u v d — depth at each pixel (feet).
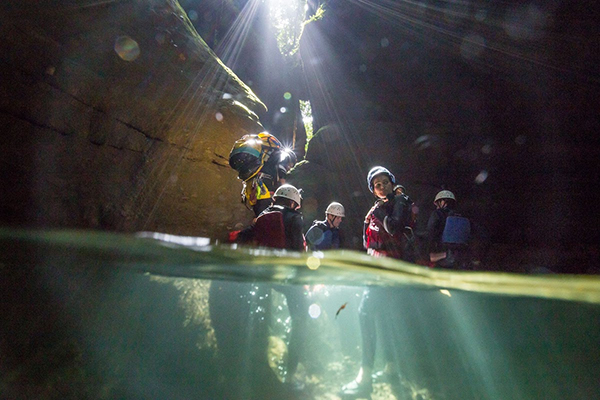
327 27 38.60
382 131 33.40
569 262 24.66
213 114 18.84
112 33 15.79
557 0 23.50
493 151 29.84
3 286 8.17
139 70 16.53
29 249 8.04
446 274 10.14
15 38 12.17
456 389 10.89
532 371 11.80
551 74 26.21
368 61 35.60
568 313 11.78
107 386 8.45
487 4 26.66
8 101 11.74
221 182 18.34
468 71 30.89
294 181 32.96
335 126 35.12
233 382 9.62
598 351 11.86
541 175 27.99
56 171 12.72
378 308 11.58
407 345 11.73
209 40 62.95
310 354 11.23
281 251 9.59
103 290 9.63
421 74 33.09
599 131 25.70
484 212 29.04
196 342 10.24
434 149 31.68
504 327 12.32
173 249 7.96
